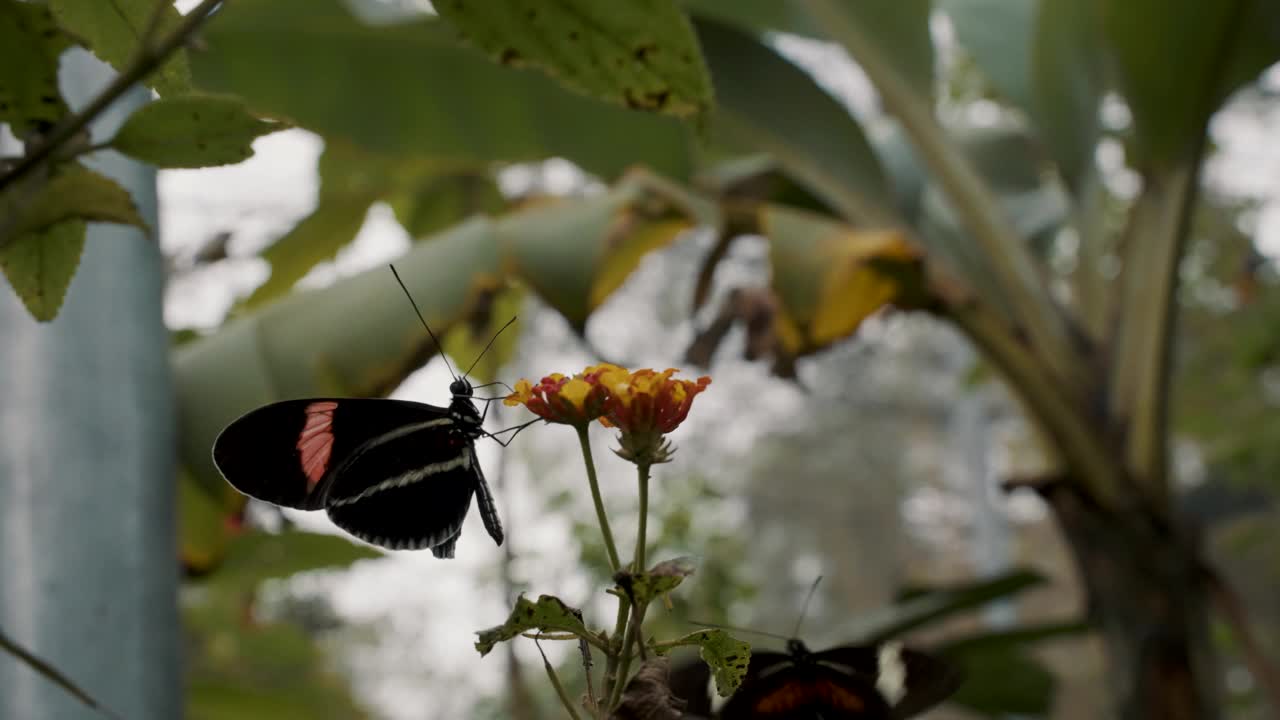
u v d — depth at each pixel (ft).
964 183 2.45
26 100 1.09
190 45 1.02
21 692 1.43
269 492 1.41
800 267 2.01
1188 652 2.18
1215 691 2.21
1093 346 2.34
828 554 15.87
